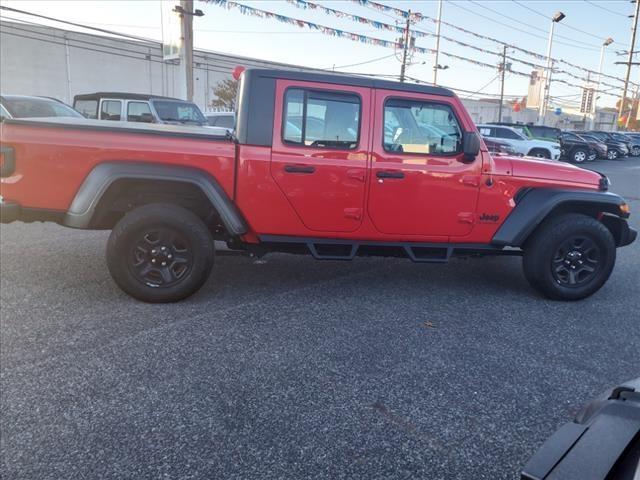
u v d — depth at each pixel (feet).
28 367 10.39
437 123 14.87
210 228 15.66
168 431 8.52
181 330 12.51
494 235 15.49
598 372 11.19
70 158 13.14
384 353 11.71
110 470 7.55
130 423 8.69
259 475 7.56
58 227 22.82
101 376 10.17
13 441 8.09
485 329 13.42
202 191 13.67
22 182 13.16
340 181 14.29
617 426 5.01
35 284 15.24
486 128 75.41
